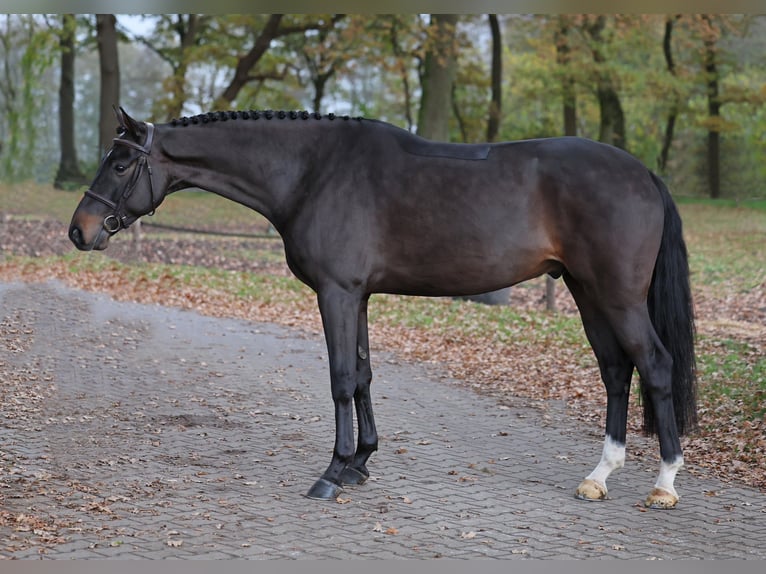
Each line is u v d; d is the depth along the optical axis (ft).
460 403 28.76
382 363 35.45
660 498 17.99
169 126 19.11
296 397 28.68
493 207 17.80
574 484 19.97
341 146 18.78
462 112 113.09
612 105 99.96
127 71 193.57
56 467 20.36
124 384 29.58
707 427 24.41
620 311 17.65
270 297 49.42
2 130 96.99
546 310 47.21
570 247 17.76
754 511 17.99
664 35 104.12
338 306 18.47
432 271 18.29
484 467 21.26
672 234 18.03
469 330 41.50
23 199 82.23
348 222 18.31
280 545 15.65
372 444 19.67
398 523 16.99
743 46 105.09
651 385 17.76
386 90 146.41
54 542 15.52
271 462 21.31
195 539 15.84
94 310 42.91
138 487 18.94
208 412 26.37
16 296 44.86
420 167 18.24
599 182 17.47
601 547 15.78
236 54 96.94
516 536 16.31
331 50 85.25
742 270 58.03
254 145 18.97
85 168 109.50
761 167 120.16
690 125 112.98
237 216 84.07
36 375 30.07
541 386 31.12
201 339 38.17
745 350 34.27
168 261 59.57
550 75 95.96
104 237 18.88
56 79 173.47
